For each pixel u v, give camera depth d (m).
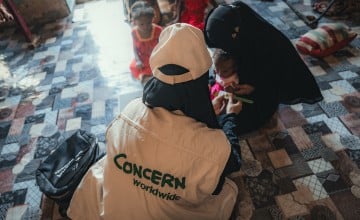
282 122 1.75
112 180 0.95
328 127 1.69
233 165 0.98
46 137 1.89
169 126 0.88
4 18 2.70
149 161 0.89
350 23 2.40
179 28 0.83
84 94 2.15
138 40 2.05
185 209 1.03
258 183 1.50
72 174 1.38
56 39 2.77
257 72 1.46
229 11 1.32
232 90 1.50
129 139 0.91
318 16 2.52
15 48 2.74
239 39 1.33
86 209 1.16
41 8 2.95
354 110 1.75
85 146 1.49
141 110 0.94
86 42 2.67
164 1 2.88
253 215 1.39
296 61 1.47
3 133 1.96
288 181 1.48
